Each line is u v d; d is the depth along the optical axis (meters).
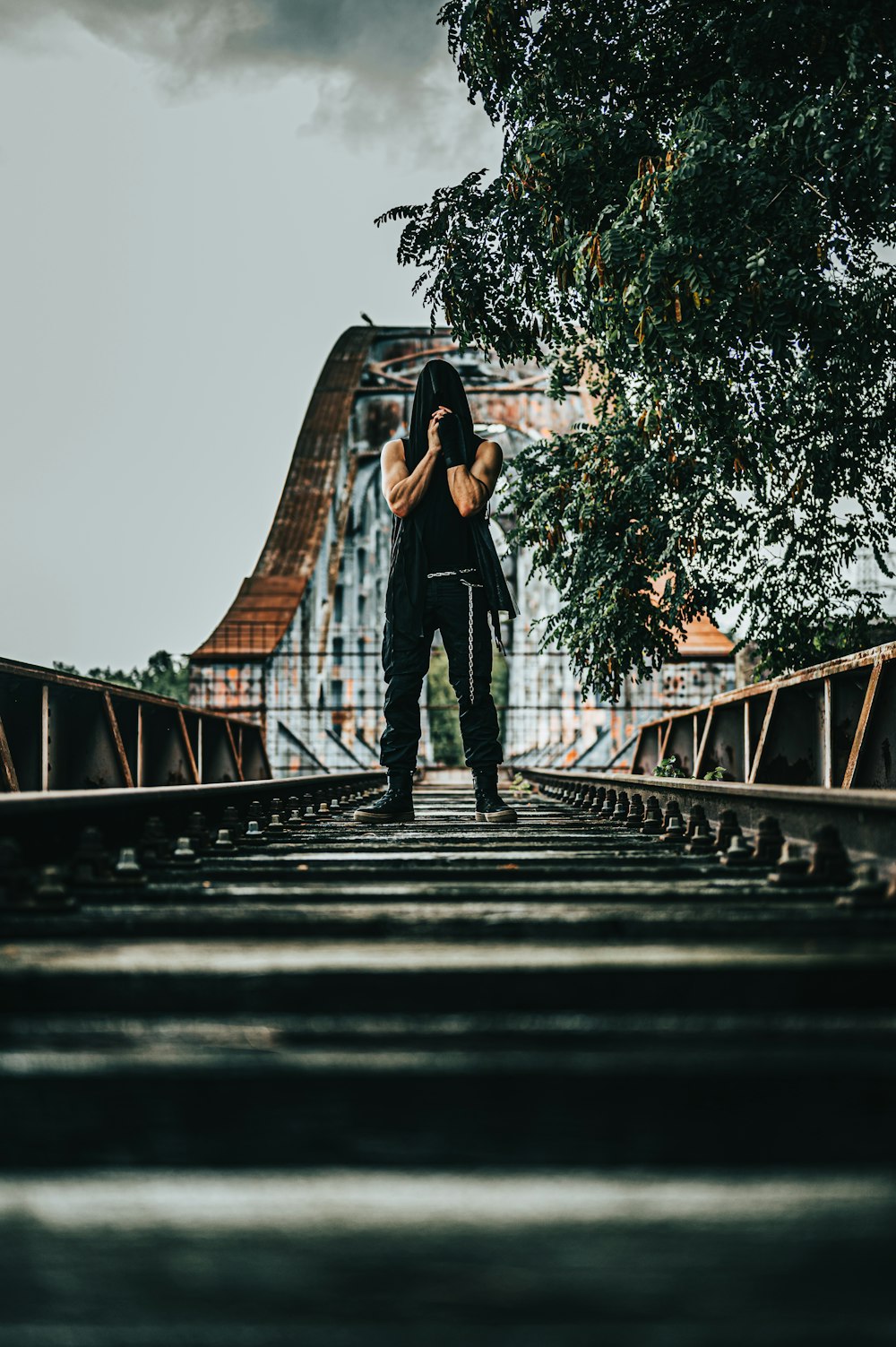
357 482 35.06
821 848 3.36
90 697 8.96
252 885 3.49
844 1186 1.45
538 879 3.69
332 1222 1.34
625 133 10.28
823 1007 2.04
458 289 11.40
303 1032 1.81
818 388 10.66
